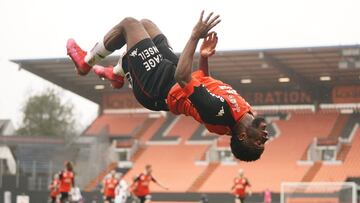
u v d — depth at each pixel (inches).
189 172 1856.5
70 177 1122.0
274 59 1752.0
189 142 2004.2
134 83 221.0
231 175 1806.1
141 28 222.4
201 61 217.8
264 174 1776.6
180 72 202.5
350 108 1996.8
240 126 210.1
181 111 213.3
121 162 1910.7
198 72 216.8
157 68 214.8
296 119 2011.6
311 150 1823.3
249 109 213.5
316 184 1337.4
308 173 1750.7
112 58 1605.6
